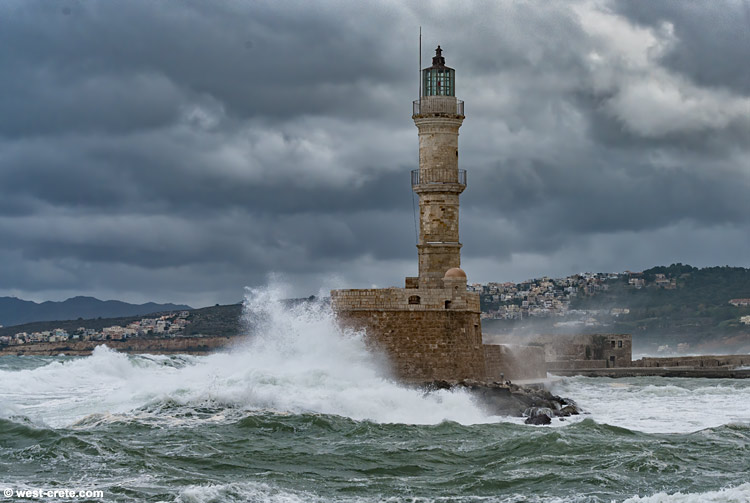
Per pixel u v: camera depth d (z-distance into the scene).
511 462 41.88
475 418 57.97
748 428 50.47
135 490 35.50
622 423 57.88
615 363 127.06
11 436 43.97
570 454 43.28
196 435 46.47
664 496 34.97
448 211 71.75
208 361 85.69
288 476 38.94
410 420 55.81
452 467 41.47
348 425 50.41
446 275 66.44
